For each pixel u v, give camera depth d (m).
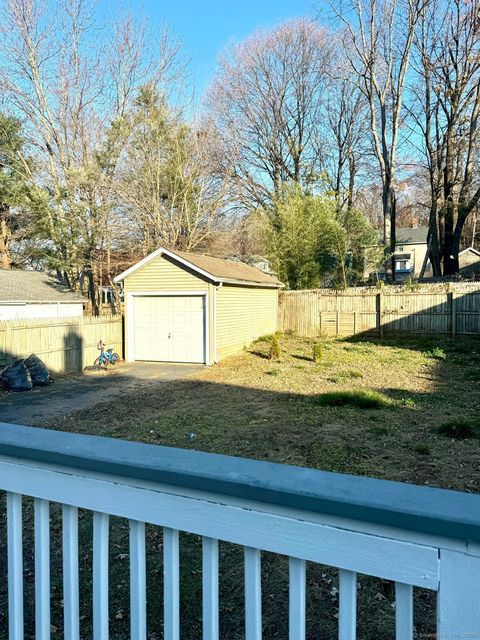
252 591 0.94
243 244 21.52
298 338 16.36
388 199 20.86
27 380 8.95
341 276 18.94
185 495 0.98
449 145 19.11
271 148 24.64
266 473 0.92
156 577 2.59
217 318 12.27
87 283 19.38
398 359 11.55
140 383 9.59
